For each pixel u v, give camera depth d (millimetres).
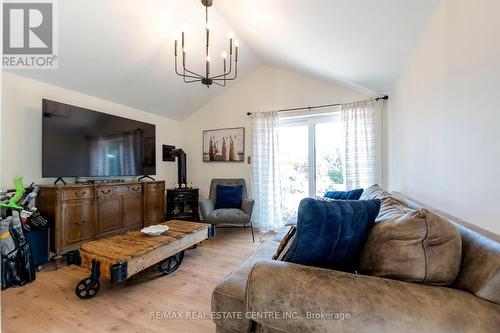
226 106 4410
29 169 2643
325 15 1910
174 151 4336
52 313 1713
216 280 2215
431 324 699
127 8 2404
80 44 2502
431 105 1675
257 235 3680
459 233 900
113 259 1747
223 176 4449
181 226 2658
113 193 3133
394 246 914
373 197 1967
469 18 1197
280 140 4043
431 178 1688
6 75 2477
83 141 2939
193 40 3084
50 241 2516
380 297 767
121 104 3674
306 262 1028
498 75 986
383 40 1999
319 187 3793
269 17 2324
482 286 756
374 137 3266
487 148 1064
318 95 3705
